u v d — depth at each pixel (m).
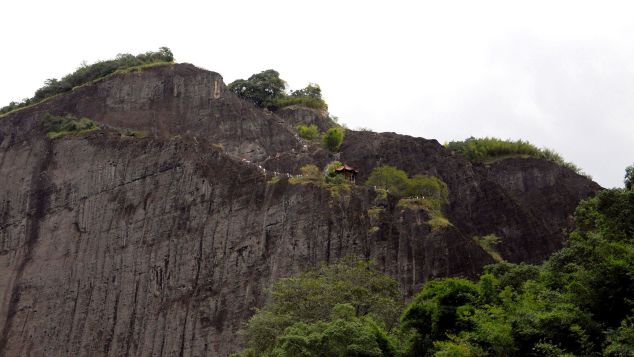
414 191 95.75
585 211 54.16
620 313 42.75
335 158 107.56
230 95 120.75
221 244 92.81
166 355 89.00
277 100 128.88
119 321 95.88
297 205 90.12
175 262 95.00
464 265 81.19
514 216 98.69
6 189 116.56
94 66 131.00
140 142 107.81
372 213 87.50
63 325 100.50
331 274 68.06
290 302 63.97
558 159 115.88
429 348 49.75
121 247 100.94
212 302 89.12
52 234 108.88
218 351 85.25
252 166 99.88
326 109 129.50
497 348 43.56
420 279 81.19
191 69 123.12
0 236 113.00
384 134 111.69
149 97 121.06
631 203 49.44
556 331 42.25
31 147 118.81
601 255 45.84
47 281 105.19
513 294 50.84
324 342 48.88
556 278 49.59
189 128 116.88
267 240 89.81
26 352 101.25
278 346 51.78
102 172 108.50
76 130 117.06
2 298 107.06
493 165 111.25
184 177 100.69
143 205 102.25
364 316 57.81
